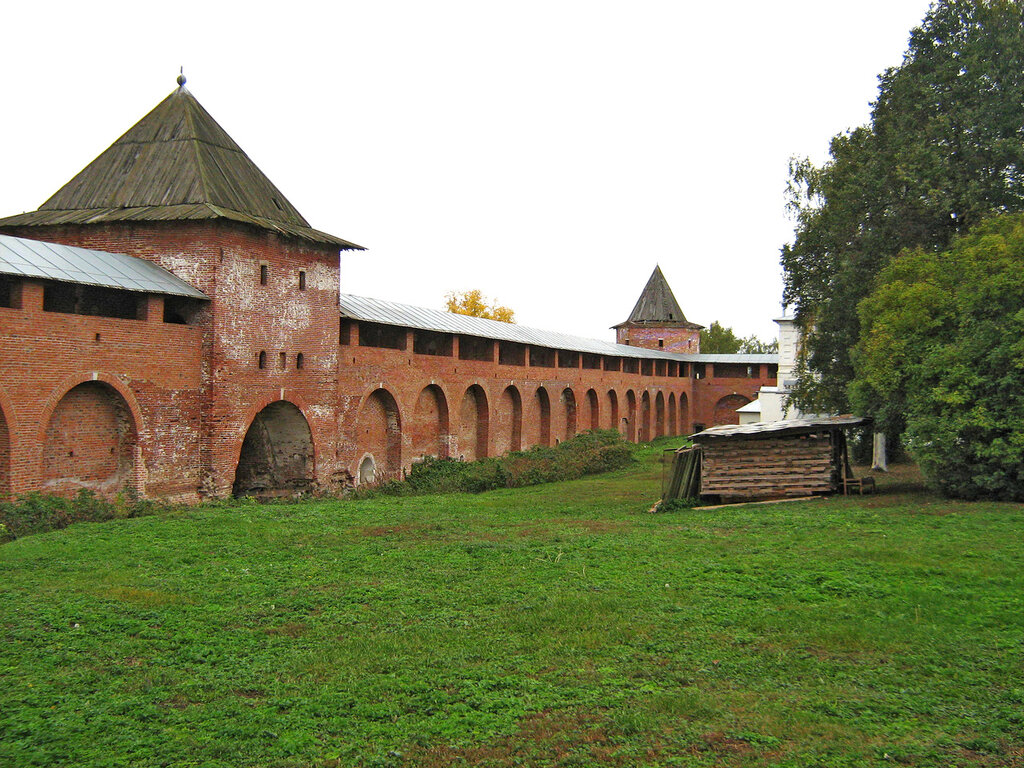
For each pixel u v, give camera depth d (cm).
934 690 834
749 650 954
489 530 1770
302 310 2530
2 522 1656
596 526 1822
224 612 1116
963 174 2464
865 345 2161
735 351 10412
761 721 766
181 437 2142
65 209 2417
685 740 732
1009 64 2461
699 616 1077
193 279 2214
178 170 2402
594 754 710
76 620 1071
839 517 1781
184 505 2114
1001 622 1034
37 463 1766
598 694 832
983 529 1590
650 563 1379
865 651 949
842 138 3117
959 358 1928
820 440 2162
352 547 1543
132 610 1113
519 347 4062
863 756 700
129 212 2300
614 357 5181
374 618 1091
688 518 1928
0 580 1267
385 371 2936
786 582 1231
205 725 772
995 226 2092
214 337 2203
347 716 791
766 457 2164
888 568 1295
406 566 1383
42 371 1773
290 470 2588
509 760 704
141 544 1541
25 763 694
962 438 1958
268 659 941
